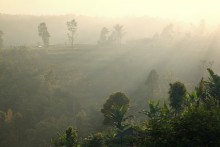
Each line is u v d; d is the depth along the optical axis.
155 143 26.25
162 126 27.50
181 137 25.53
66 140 57.41
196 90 52.16
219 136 24.89
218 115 27.45
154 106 57.47
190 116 27.05
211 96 48.69
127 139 55.69
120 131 59.72
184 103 56.72
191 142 24.84
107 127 105.44
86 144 63.56
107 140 61.50
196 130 25.20
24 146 121.56
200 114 27.16
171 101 59.34
